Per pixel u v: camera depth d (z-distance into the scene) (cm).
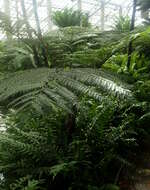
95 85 160
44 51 213
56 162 258
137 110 315
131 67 323
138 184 259
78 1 1075
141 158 295
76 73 163
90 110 280
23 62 224
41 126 285
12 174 262
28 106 134
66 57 216
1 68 243
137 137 317
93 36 244
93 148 271
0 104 165
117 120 304
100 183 259
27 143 266
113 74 188
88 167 258
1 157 271
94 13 1221
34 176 250
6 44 244
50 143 269
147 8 361
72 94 146
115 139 271
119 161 284
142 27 246
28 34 205
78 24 579
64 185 258
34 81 148
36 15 220
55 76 156
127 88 169
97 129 269
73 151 262
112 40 231
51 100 136
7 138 252
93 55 225
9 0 615
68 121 273
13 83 153
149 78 346
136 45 261
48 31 255
